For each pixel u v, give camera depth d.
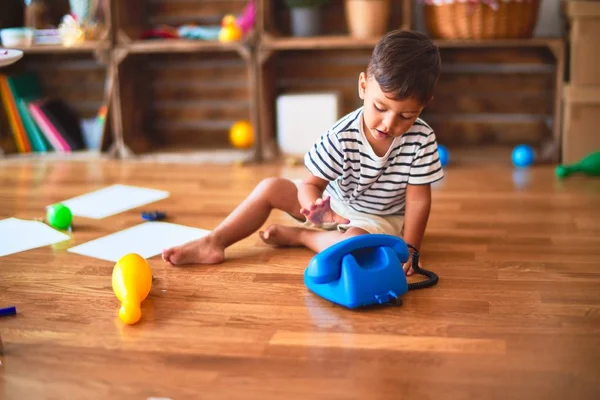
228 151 3.21
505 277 1.72
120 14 3.05
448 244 1.97
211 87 3.41
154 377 1.29
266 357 1.35
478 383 1.25
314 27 3.06
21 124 3.26
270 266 1.81
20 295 1.65
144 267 1.61
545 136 3.19
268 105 3.13
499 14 2.80
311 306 1.57
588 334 1.43
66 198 2.49
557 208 2.31
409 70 1.46
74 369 1.32
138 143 3.25
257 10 2.95
